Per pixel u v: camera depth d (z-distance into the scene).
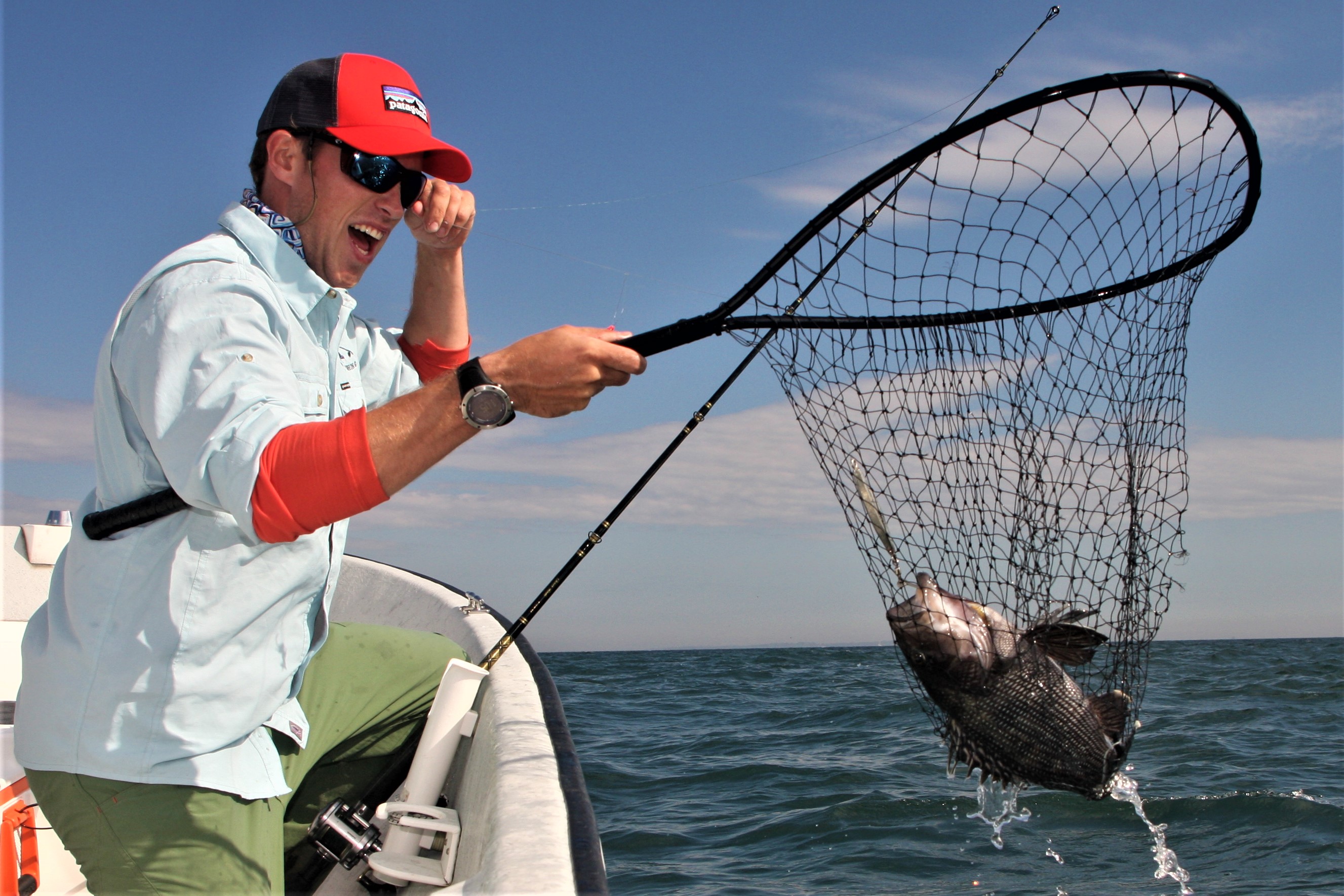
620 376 1.49
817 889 5.05
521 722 1.90
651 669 29.58
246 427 1.34
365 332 2.20
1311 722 10.85
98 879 1.56
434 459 1.38
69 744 1.51
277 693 1.65
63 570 1.58
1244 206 1.90
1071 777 1.96
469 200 2.26
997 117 1.64
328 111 1.75
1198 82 1.67
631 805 7.13
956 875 5.32
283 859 1.88
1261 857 5.52
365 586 3.59
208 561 1.51
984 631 1.96
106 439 1.53
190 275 1.46
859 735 10.20
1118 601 2.00
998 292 1.86
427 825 1.87
